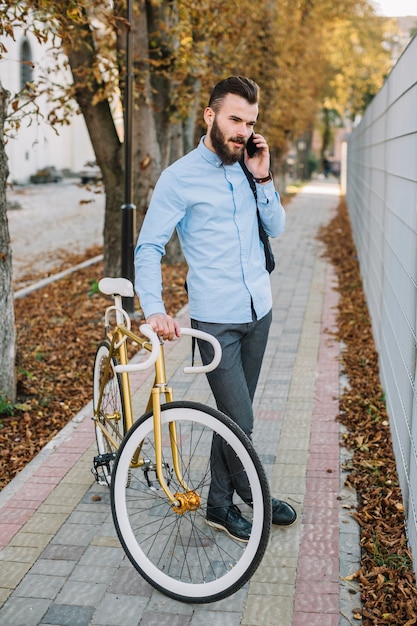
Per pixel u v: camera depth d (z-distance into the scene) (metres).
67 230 20.84
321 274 12.15
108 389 4.27
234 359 3.51
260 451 4.93
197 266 3.46
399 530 3.91
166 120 11.61
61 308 9.91
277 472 4.60
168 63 10.38
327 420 5.49
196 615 3.25
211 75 11.54
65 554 3.73
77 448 5.05
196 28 10.95
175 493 3.30
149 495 4.19
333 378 6.50
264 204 3.50
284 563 3.62
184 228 3.48
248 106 3.25
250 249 3.49
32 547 3.79
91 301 10.17
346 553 3.71
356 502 4.22
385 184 6.86
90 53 9.52
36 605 3.32
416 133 4.38
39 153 40.47
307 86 31.06
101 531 3.94
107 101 10.20
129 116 8.34
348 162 25.36
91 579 3.52
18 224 21.98
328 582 3.46
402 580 3.45
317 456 4.84
